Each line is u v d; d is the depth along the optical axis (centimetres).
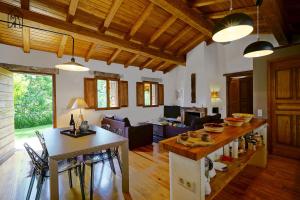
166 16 444
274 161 318
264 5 244
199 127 396
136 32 478
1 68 336
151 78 725
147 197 214
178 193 141
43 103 829
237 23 153
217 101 656
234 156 203
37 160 216
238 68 618
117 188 235
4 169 306
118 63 620
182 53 669
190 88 681
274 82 350
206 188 138
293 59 321
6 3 288
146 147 437
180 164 138
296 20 383
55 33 396
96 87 558
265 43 223
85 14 375
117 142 216
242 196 210
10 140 373
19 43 410
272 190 223
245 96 668
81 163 215
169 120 668
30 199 211
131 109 660
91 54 514
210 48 639
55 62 475
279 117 345
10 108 375
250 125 227
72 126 301
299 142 320
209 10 427
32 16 312
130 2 373
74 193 223
